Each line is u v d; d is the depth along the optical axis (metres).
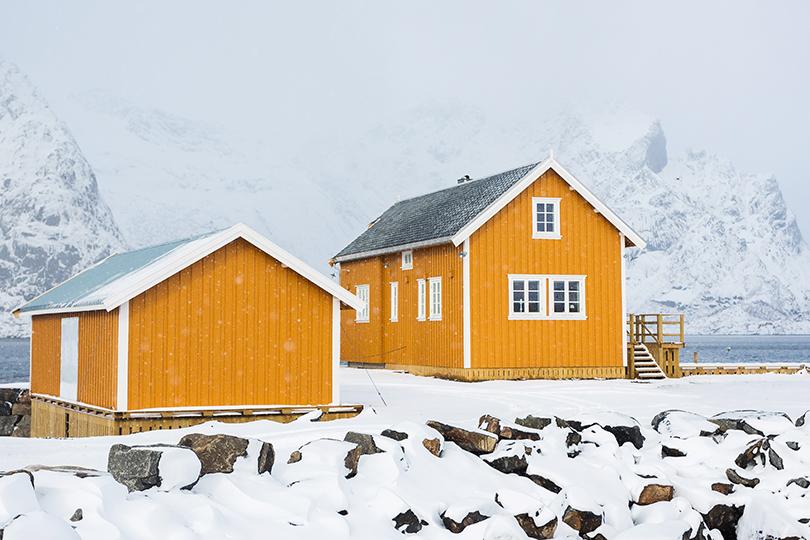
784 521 12.66
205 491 11.12
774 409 22.19
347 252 43.34
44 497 9.89
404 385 30.34
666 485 13.31
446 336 34.06
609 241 34.50
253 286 22.25
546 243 33.75
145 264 23.02
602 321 34.16
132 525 9.81
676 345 36.19
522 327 33.28
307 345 22.80
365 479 12.09
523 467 13.35
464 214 34.41
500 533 11.32
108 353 21.38
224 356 21.86
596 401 24.91
